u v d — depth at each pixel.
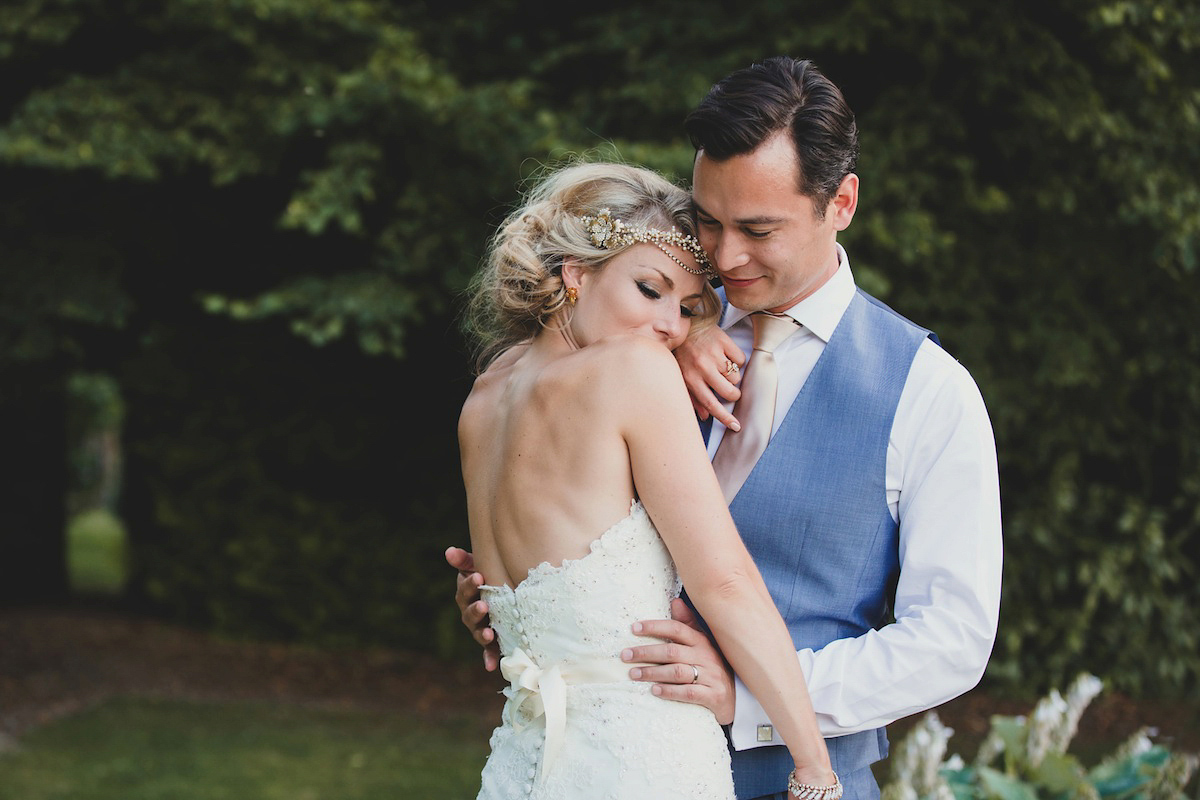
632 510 1.73
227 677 6.76
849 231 5.29
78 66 6.62
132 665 6.88
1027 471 6.42
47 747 5.48
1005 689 6.43
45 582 9.08
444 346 7.07
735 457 1.91
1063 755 2.61
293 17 5.70
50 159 5.70
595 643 1.72
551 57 5.78
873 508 1.86
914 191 5.60
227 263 7.09
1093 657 6.55
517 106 5.52
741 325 2.07
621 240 1.80
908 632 1.77
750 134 1.71
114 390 13.11
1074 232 6.12
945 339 5.89
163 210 6.66
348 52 5.96
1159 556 6.50
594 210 1.83
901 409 1.85
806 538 1.86
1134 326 6.36
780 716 1.69
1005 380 6.05
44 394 8.55
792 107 1.73
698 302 1.91
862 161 5.37
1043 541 6.31
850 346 1.90
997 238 6.05
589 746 1.71
